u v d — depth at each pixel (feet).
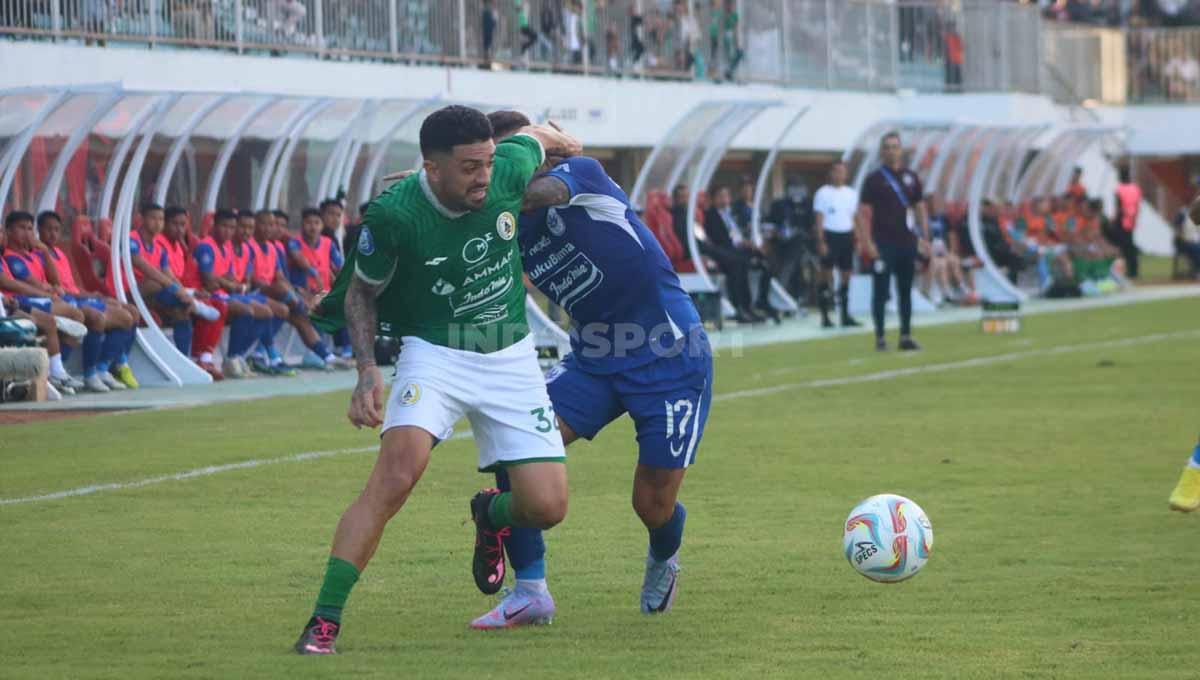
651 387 57.36
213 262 155.33
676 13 250.37
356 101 166.50
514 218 52.95
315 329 165.58
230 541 72.33
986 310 200.64
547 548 70.69
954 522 75.41
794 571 65.26
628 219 57.26
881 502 60.13
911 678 48.67
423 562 67.97
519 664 50.70
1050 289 276.21
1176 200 429.79
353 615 58.18
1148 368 151.64
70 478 90.68
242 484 88.69
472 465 96.68
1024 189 297.94
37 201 144.15
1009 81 299.79
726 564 66.64
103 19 169.27
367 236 51.34
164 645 53.21
